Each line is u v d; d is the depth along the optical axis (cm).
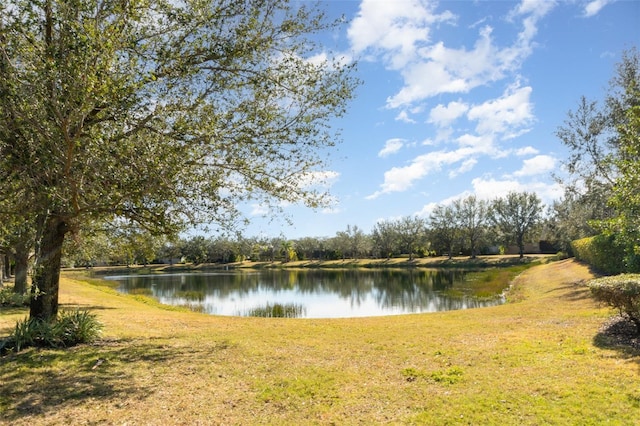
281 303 2795
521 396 537
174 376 682
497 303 2288
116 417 525
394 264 7750
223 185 835
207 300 3008
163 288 4022
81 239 1040
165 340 958
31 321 877
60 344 868
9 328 1061
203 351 849
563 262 4031
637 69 1889
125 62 708
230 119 825
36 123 604
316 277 5491
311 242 9950
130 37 704
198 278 5612
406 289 3406
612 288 841
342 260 9281
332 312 2345
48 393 603
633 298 802
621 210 1116
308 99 861
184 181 762
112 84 614
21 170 656
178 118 749
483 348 802
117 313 1474
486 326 1062
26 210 727
